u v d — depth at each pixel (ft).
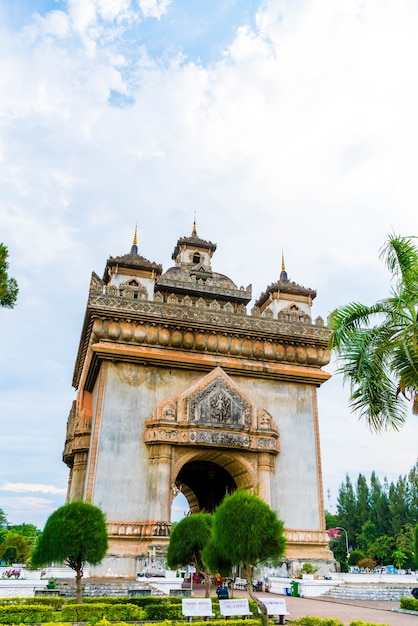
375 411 49.21
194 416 90.17
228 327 99.09
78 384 130.21
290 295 119.75
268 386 102.12
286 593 75.51
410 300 49.44
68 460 116.67
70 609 45.96
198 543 56.90
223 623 42.83
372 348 49.47
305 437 100.48
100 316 92.73
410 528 229.04
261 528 39.70
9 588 60.49
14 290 45.88
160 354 93.71
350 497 279.69
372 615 53.98
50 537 48.19
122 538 81.87
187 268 138.51
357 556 204.85
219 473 120.47
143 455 88.33
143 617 48.14
